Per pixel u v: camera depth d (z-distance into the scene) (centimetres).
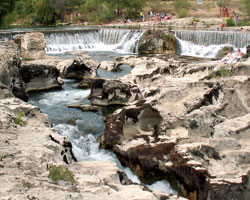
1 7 6019
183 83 1495
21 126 1203
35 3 5719
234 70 1652
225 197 933
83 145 1459
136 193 803
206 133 1291
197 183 995
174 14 5562
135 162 1267
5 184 704
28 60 2841
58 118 1703
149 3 5916
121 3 5603
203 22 4841
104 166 1073
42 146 1010
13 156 906
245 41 3400
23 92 1889
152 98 1424
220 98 1391
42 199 661
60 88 2225
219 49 3409
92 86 1986
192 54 3597
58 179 809
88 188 808
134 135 1367
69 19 5828
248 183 945
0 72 1614
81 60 2416
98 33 4141
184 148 1080
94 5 5812
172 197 886
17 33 3609
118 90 1834
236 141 1070
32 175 819
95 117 1723
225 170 1003
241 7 5309
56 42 3769
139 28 4472
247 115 1231
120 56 3266
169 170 1141
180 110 1400
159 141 1225
